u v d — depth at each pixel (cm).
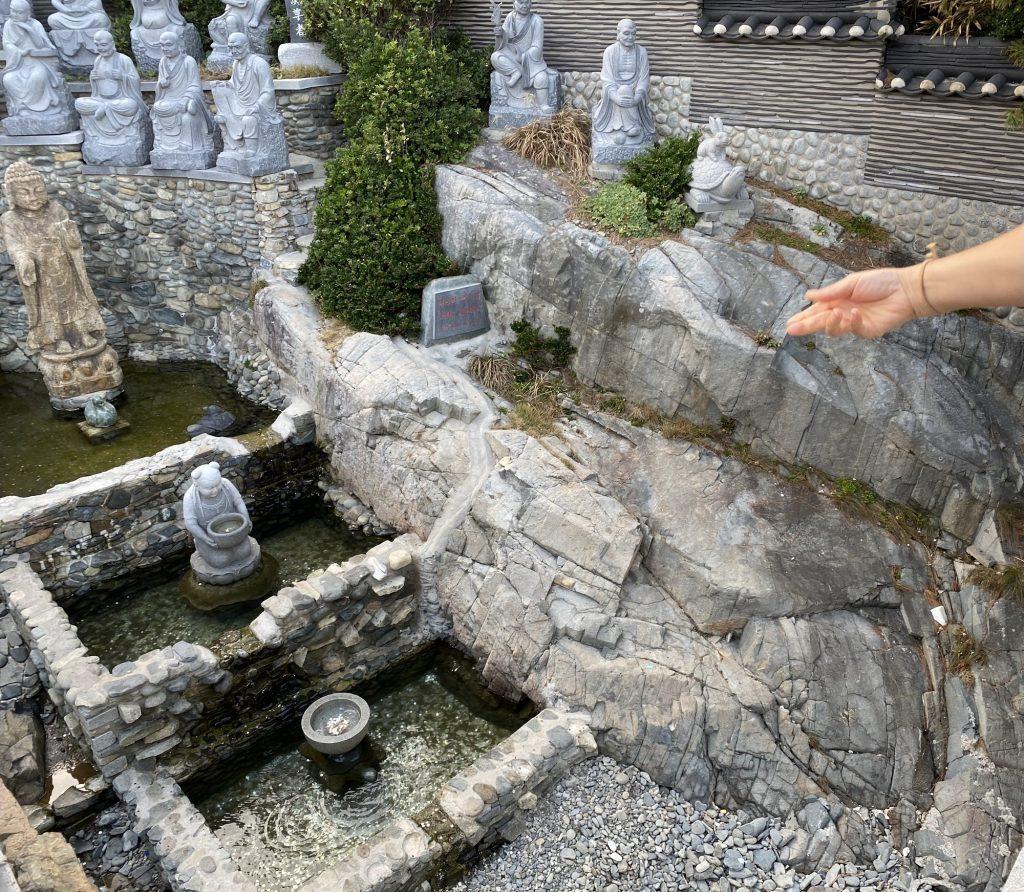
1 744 1216
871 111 1573
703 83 1748
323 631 1358
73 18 2077
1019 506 1380
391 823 1124
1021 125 1386
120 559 1539
